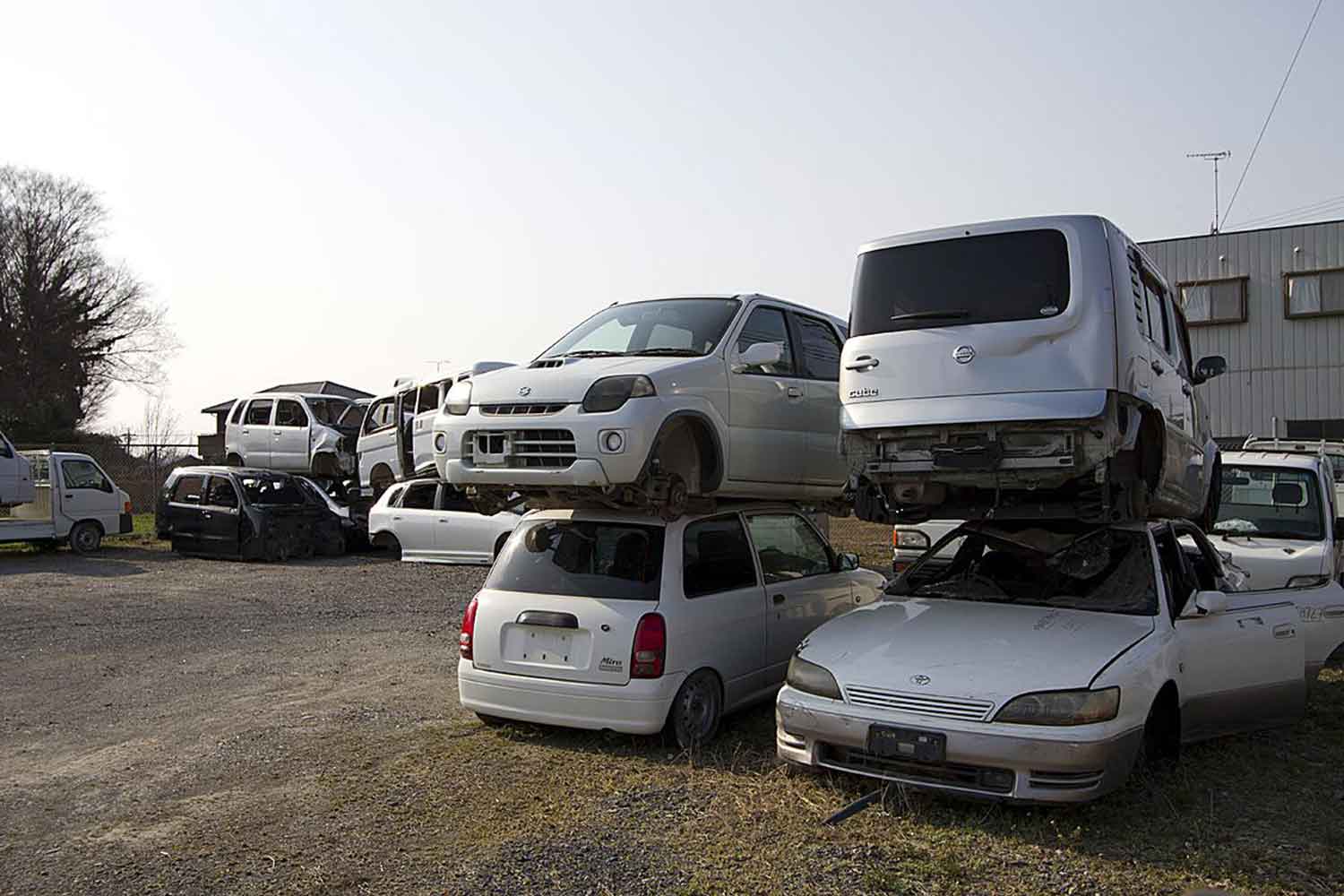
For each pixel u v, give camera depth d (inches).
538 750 269.1
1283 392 1118.4
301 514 754.2
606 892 184.2
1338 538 407.5
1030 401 243.6
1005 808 217.3
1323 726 288.2
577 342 325.4
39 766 262.4
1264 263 1129.4
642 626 260.4
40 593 584.4
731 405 300.8
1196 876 186.4
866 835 206.7
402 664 392.5
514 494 299.3
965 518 269.9
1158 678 221.0
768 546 312.2
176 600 559.2
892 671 222.5
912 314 262.8
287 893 185.0
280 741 282.8
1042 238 253.3
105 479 817.5
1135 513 262.1
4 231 2021.4
